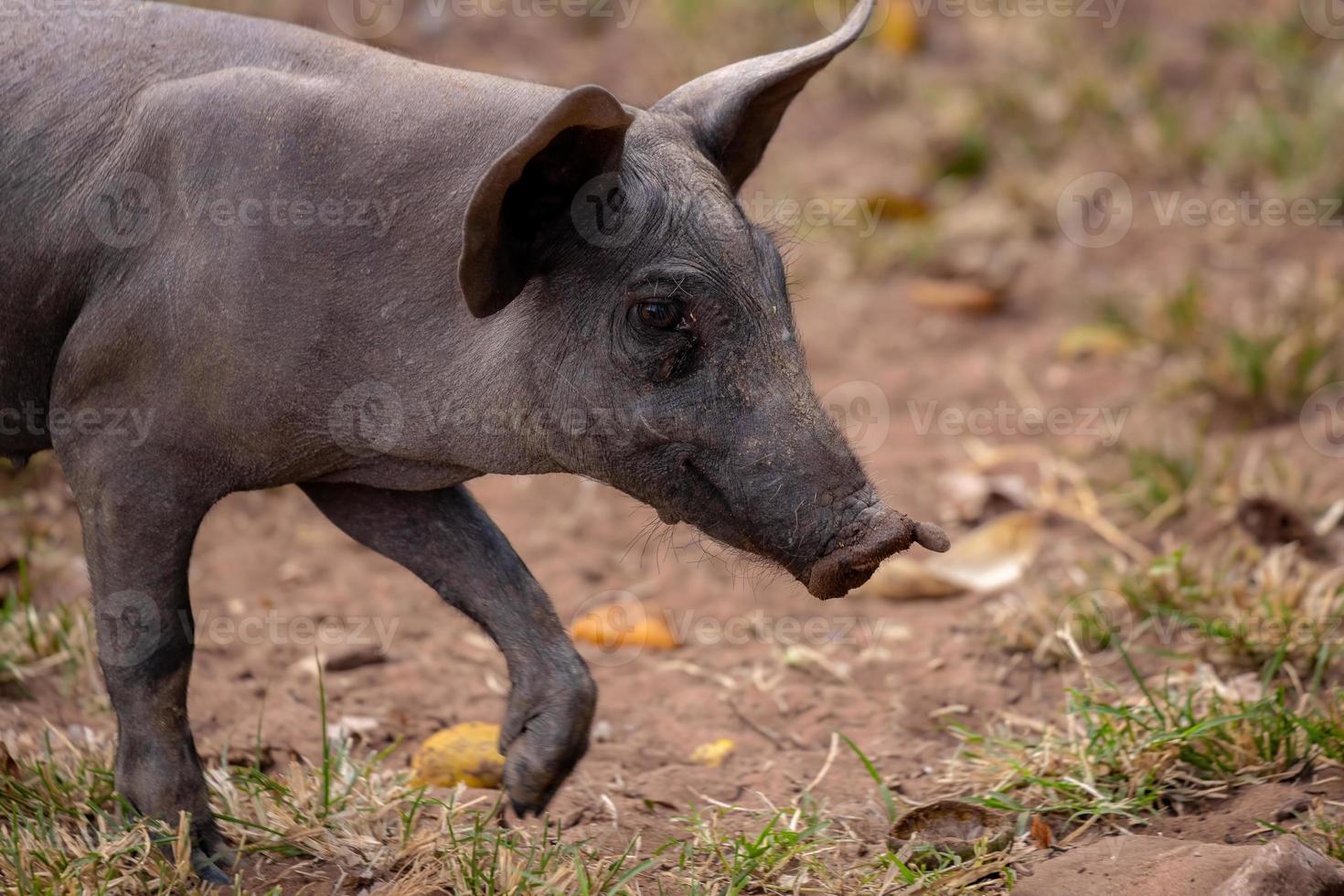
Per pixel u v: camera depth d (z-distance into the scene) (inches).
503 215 251.8
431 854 288.4
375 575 438.9
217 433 275.7
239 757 342.0
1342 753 315.9
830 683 386.6
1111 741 318.7
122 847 277.1
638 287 260.1
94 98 280.7
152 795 282.8
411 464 286.2
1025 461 489.4
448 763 334.6
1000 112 668.1
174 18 287.9
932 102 679.7
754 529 260.4
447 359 270.4
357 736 357.7
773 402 259.4
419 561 299.0
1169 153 631.8
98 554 280.8
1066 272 589.9
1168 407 506.3
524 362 267.3
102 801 304.7
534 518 473.7
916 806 307.3
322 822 297.7
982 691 373.7
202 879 282.8
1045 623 390.3
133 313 272.4
